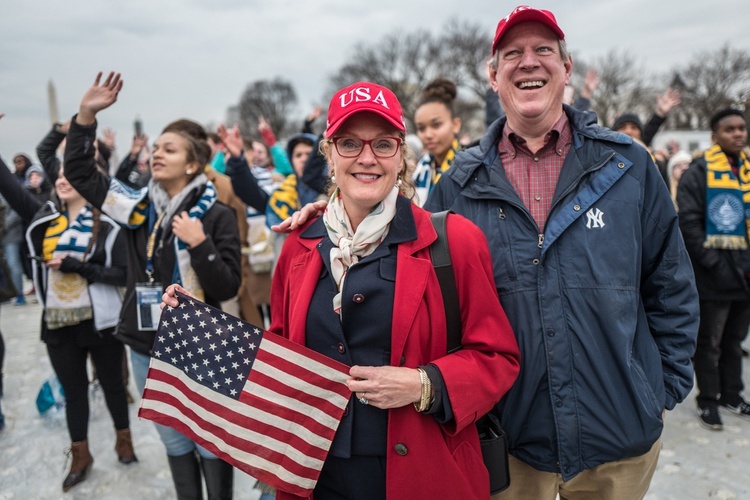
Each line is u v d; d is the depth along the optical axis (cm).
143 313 241
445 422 137
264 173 582
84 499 291
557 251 159
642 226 166
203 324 159
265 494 250
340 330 144
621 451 157
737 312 365
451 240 146
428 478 137
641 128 469
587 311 156
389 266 142
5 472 323
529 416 162
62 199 306
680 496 277
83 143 247
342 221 150
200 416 156
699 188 351
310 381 146
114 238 300
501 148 179
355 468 144
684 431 348
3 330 661
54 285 296
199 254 228
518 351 150
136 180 443
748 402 383
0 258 428
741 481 288
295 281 156
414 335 139
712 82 3659
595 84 382
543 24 161
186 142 248
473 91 4469
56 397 398
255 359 153
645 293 175
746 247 339
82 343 304
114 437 364
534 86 165
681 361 165
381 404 132
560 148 169
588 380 156
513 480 173
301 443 146
